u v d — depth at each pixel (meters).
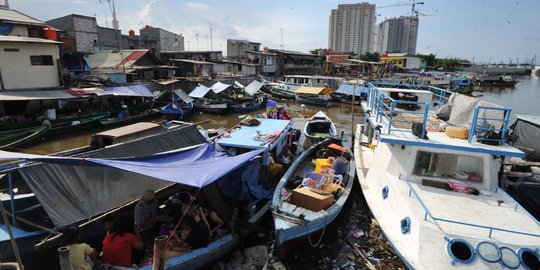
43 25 27.78
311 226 8.37
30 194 7.50
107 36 43.97
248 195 9.80
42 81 23.31
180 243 7.70
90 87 25.70
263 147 10.98
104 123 23.00
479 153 7.78
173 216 8.89
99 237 8.07
